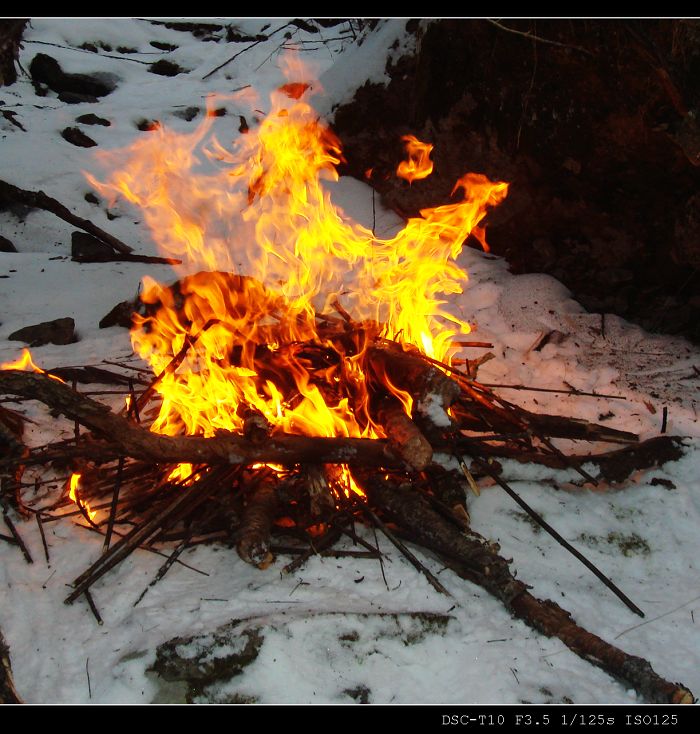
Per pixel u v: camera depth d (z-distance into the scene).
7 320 7.66
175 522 4.41
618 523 4.79
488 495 4.85
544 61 7.36
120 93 14.10
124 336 7.12
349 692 3.66
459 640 3.89
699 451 5.23
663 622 4.15
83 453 4.30
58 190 11.29
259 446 4.38
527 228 8.19
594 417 5.84
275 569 4.19
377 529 4.50
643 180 7.30
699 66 5.63
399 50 9.09
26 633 3.96
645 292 7.60
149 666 3.65
